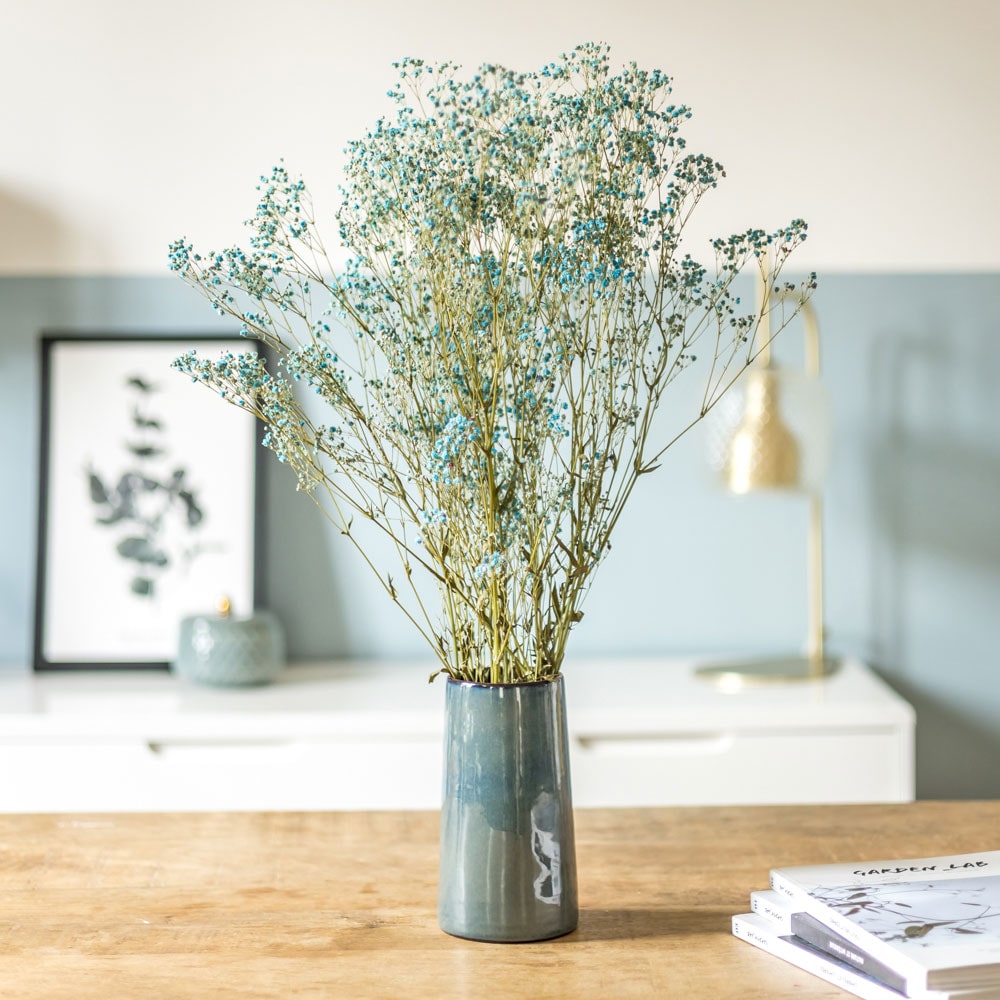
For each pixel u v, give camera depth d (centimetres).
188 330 284
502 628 114
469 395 112
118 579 280
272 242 118
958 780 290
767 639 288
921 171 285
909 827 148
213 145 283
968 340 287
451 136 111
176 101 282
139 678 272
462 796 115
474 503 113
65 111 282
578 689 252
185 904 125
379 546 285
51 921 120
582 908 123
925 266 286
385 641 287
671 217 115
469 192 110
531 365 112
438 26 281
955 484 288
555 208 113
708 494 286
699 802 238
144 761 235
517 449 111
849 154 285
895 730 237
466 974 108
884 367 287
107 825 152
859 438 288
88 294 284
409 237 113
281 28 281
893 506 288
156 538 282
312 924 119
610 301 114
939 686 289
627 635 288
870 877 118
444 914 117
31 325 284
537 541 114
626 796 239
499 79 117
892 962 98
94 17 281
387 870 135
